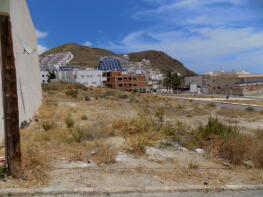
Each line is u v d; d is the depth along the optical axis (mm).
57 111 12367
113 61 107750
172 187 3303
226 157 4879
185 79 92062
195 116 14336
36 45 15539
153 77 132375
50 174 3615
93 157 4570
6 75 3330
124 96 26016
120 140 6203
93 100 19656
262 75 74562
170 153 5211
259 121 12984
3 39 3283
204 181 3576
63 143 5625
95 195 3076
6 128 3410
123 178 3592
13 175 3377
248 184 3502
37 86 14086
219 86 75062
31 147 4926
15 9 7785
